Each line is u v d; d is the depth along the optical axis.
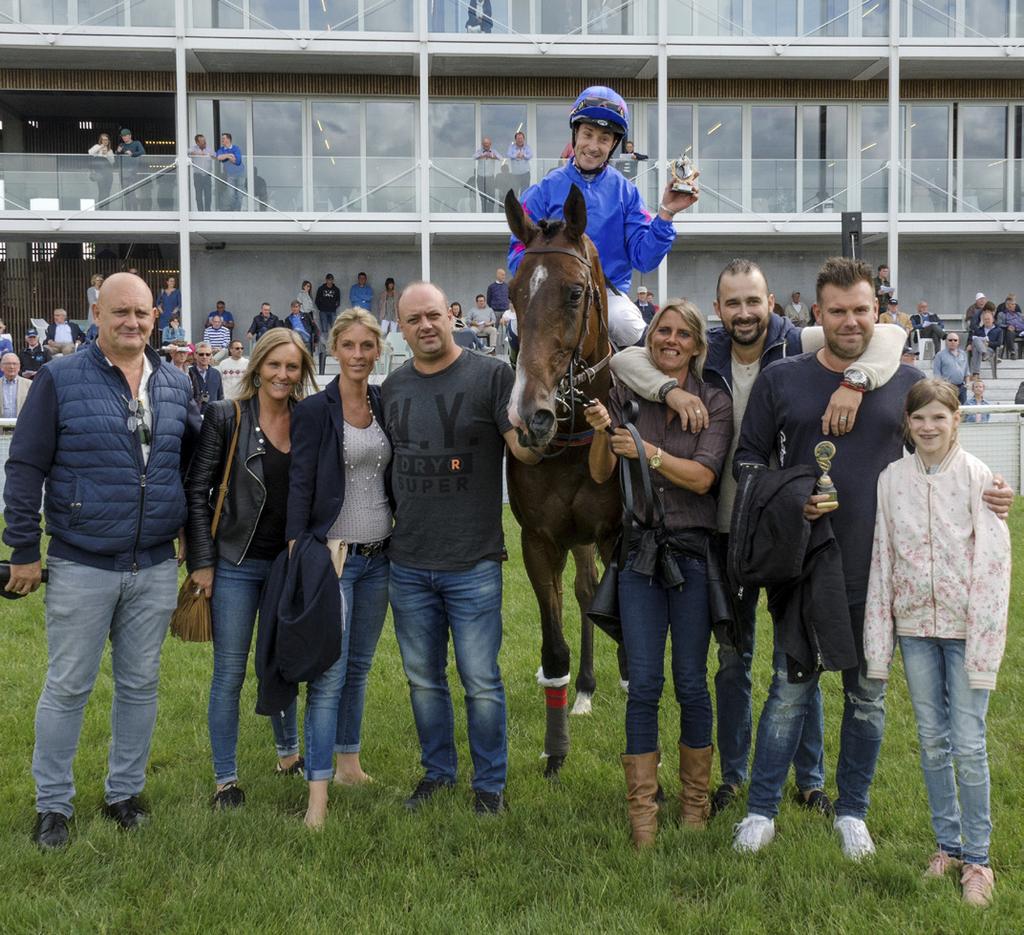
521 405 3.20
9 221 18.70
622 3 19.97
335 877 3.35
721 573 3.54
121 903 3.19
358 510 3.93
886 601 3.25
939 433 3.12
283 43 19.42
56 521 3.59
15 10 19.20
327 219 19.36
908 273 22.11
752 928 2.96
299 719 4.98
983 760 3.15
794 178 19.92
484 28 19.77
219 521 3.91
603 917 3.06
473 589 3.80
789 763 3.51
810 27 20.14
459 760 4.42
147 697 3.81
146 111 23.25
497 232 19.53
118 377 3.63
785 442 3.45
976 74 21.34
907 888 3.18
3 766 4.27
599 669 5.65
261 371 3.86
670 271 21.70
